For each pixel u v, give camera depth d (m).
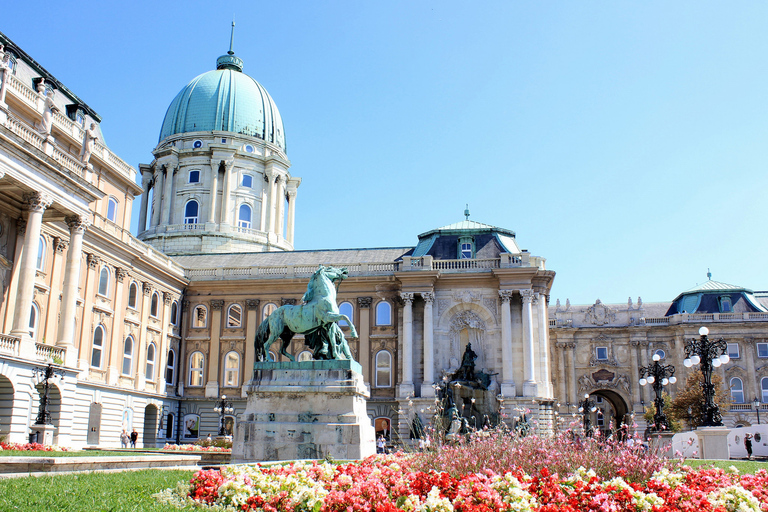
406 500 11.77
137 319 54.28
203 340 61.66
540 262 59.47
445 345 57.31
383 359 58.62
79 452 26.78
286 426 23.36
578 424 16.59
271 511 12.34
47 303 42.91
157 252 58.78
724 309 79.94
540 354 56.31
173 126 82.44
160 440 56.84
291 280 61.00
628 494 11.73
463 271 57.22
